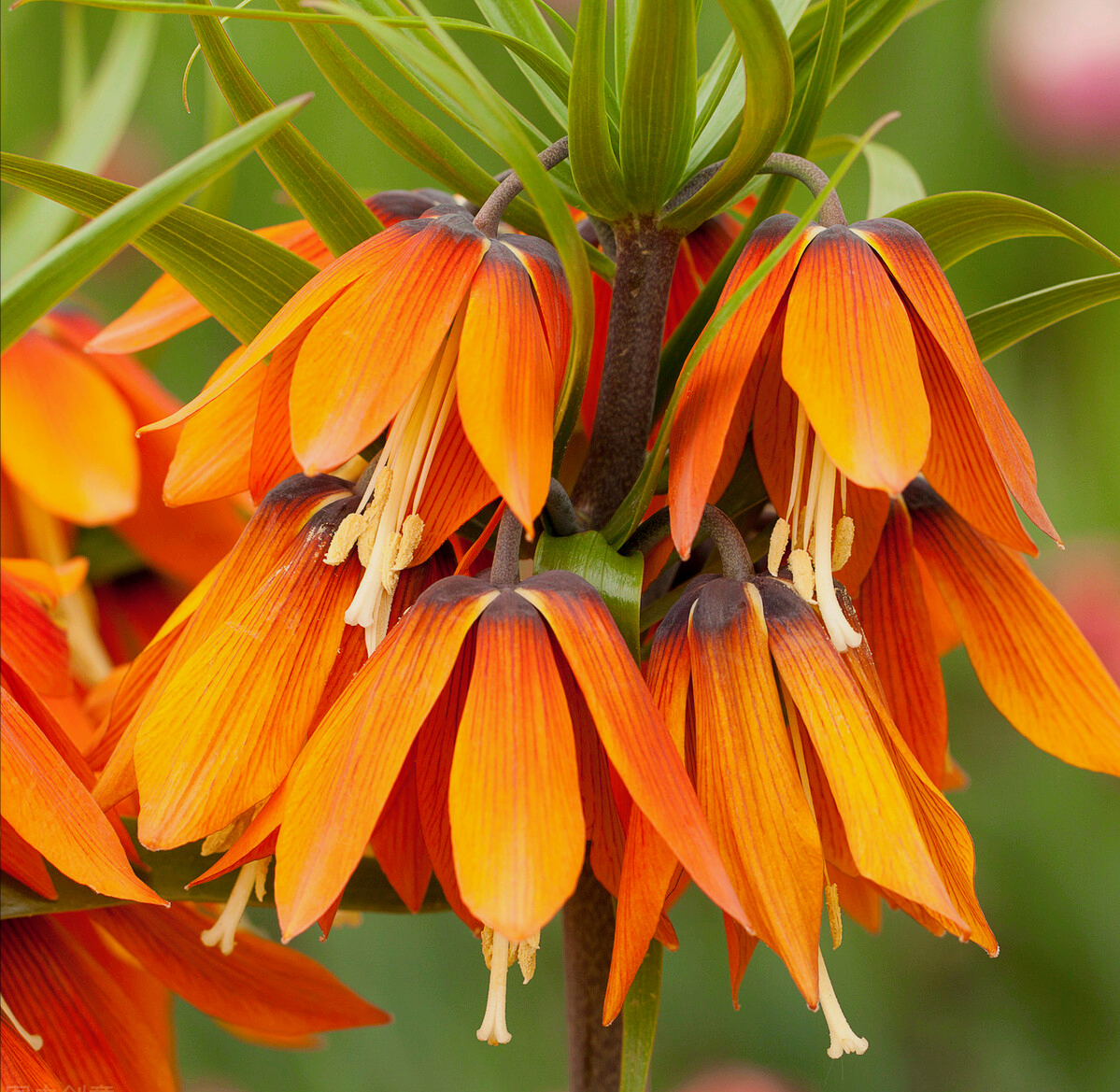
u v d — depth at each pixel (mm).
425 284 655
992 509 680
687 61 663
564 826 638
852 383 650
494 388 647
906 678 710
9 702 659
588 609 654
